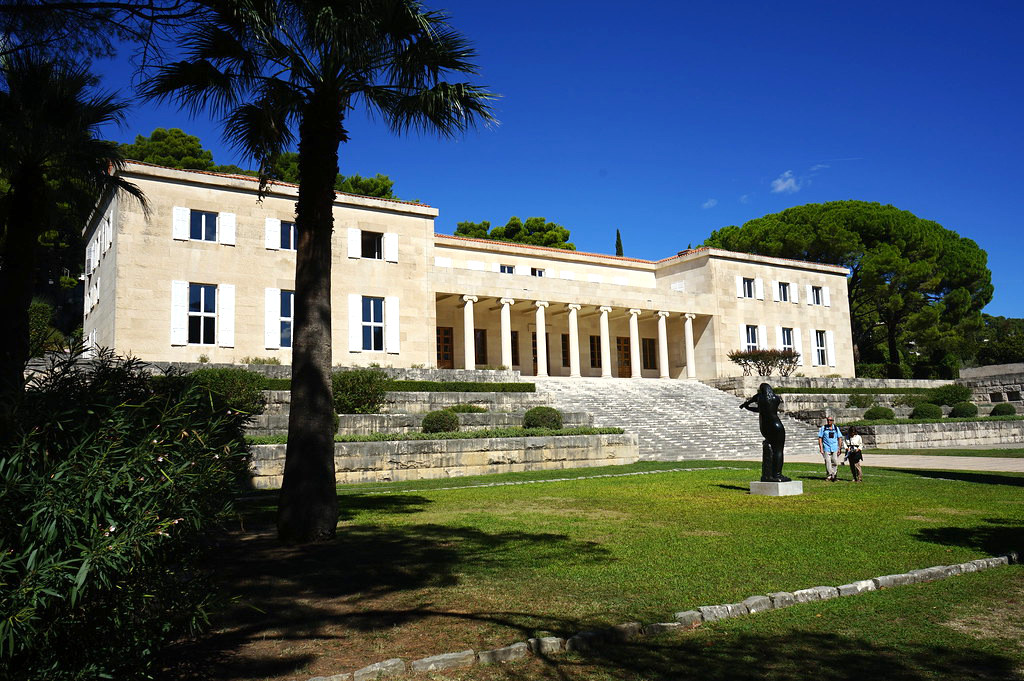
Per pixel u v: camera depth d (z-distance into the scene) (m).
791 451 29.86
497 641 5.62
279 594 7.03
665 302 43.62
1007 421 33.62
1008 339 62.28
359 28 9.82
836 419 34.03
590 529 10.60
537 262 44.94
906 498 14.02
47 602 3.69
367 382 23.69
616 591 7.01
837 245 52.38
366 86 11.42
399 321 33.59
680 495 14.74
